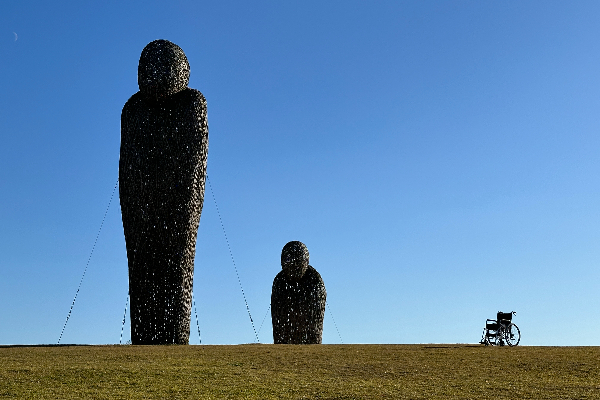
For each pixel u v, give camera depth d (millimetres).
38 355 24531
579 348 27391
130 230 31672
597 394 18953
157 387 19453
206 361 23219
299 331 39906
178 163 31594
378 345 29094
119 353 25109
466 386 19828
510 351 26031
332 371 21859
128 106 32188
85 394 18641
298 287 40375
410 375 21328
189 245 32312
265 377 20875
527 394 18969
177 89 32125
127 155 31625
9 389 19094
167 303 31797
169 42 32719
